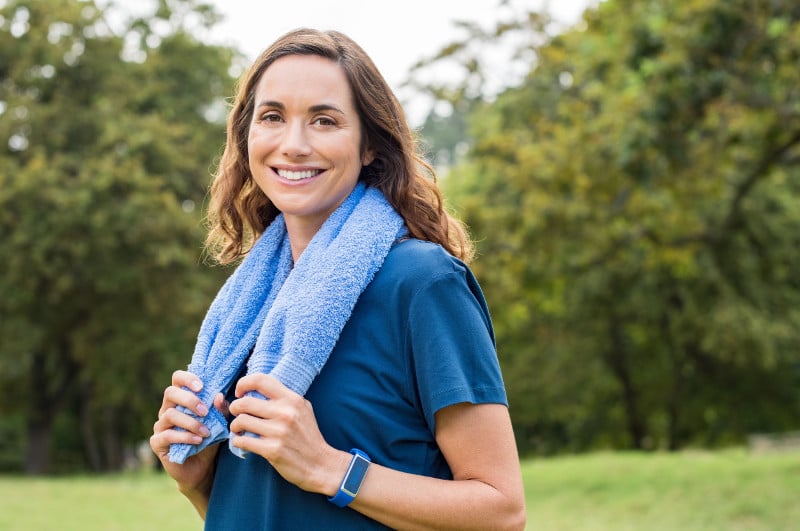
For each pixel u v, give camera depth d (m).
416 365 1.64
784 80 8.99
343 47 1.82
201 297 19.61
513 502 1.62
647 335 22.61
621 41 9.47
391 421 1.65
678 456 14.34
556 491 12.09
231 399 1.79
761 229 18.70
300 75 1.77
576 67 11.18
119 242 18.64
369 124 1.83
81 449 29.70
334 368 1.66
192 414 1.72
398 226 1.76
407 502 1.58
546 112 12.49
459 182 21.16
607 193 10.47
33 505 11.45
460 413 1.63
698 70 8.59
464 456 1.63
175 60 22.45
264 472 1.70
